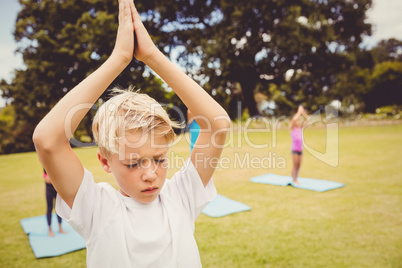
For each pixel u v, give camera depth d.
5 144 24.12
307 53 21.42
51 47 21.44
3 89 24.45
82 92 0.89
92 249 0.99
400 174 7.58
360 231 4.08
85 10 22.45
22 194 7.27
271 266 3.19
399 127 22.06
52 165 0.89
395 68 33.69
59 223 4.43
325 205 5.27
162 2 21.52
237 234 4.06
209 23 23.25
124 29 0.96
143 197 0.98
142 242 1.00
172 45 23.53
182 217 1.12
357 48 24.20
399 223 4.34
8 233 4.52
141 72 20.61
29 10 23.59
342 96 27.36
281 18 21.31
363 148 12.48
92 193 0.99
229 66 21.67
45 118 0.88
